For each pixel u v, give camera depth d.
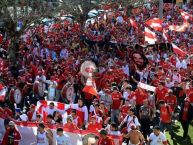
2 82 25.27
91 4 49.06
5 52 37.62
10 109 22.78
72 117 20.25
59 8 40.88
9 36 35.06
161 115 21.77
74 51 39.00
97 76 28.02
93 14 57.97
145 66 32.41
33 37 43.59
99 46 40.72
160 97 24.12
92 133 18.91
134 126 18.39
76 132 18.94
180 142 22.77
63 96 26.34
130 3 58.03
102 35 46.03
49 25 51.66
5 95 24.12
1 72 28.22
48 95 27.16
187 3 80.81
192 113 22.75
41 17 37.00
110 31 49.28
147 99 22.41
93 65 24.06
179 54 34.66
